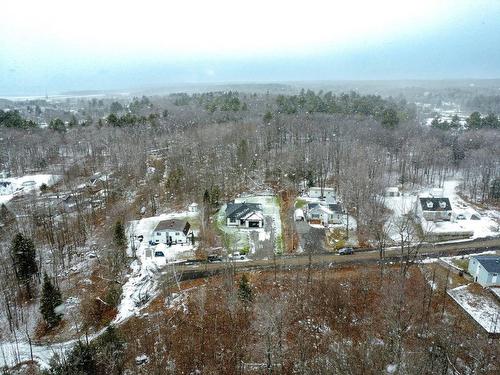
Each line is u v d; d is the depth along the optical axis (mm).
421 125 129625
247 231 65250
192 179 83500
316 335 43438
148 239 62500
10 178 92688
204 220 67000
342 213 68188
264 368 39250
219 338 43125
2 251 55844
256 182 87938
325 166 91812
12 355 40938
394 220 67812
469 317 44750
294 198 79812
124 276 53500
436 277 51750
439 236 63812
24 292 49969
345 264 54906
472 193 82125
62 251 58406
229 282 48250
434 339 41156
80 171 96875
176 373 39438
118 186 83500
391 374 36156
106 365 38562
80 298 49438
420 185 87188
